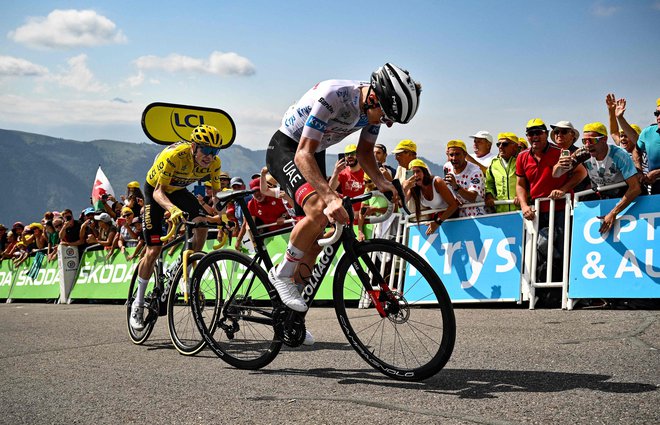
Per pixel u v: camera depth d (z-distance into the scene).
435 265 5.72
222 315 3.35
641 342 3.24
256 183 6.63
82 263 9.86
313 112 2.77
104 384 2.97
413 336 2.68
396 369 2.72
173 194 4.44
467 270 5.52
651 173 4.68
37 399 2.73
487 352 3.24
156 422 2.28
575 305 4.92
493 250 5.39
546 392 2.37
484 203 5.55
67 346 4.34
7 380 3.21
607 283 4.75
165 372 3.20
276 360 3.38
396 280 3.08
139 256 8.75
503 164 5.62
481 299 5.38
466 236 5.57
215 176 4.48
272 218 6.69
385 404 2.32
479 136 6.53
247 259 3.25
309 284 2.96
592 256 4.86
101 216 9.47
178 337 3.79
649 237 4.63
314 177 2.74
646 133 4.90
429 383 2.63
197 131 4.16
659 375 2.54
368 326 2.84
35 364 3.65
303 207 2.88
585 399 2.24
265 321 3.11
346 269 2.87
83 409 2.52
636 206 4.71
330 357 3.37
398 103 2.56
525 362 2.94
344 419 2.16
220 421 2.24
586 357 2.97
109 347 4.19
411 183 5.56
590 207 4.93
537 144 5.13
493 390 2.45
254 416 2.27
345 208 2.72
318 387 2.68
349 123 2.91
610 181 4.84
